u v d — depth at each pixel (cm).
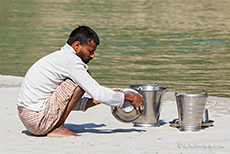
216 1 5328
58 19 3547
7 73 1617
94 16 3759
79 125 859
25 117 739
